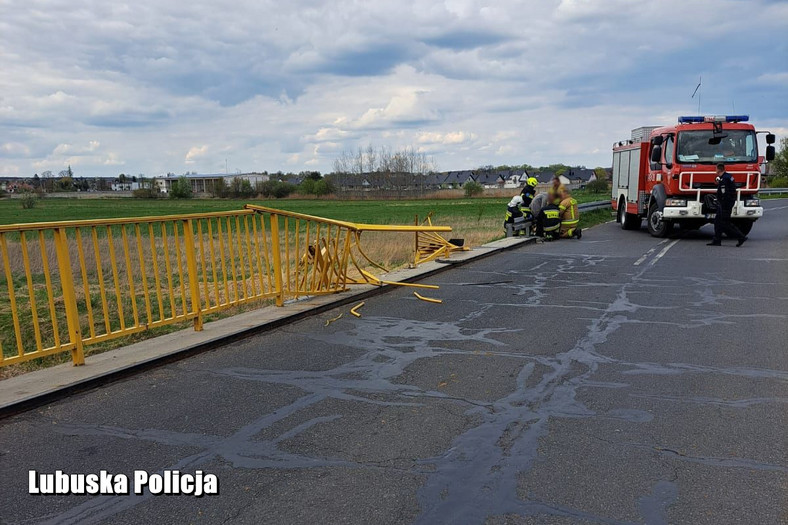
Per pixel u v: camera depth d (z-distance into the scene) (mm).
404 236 18812
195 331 7297
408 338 7160
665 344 6773
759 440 4277
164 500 3598
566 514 3373
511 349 6652
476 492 3625
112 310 9781
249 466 4000
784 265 12820
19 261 14656
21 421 4781
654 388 5359
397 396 5242
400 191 100875
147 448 4285
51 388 5238
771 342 6812
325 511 3441
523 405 5000
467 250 15367
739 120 17875
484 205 58031
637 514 3367
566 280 11203
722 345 6707
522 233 19516
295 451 4207
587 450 4160
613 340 6969
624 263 13344
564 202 18672
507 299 9484
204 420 4762
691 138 17391
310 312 8422
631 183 21703
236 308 8883
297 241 8984
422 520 3334
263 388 5473
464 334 7324
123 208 68125
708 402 5008
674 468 3891
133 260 15484
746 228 18188
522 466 3939
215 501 3574
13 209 65500
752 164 17047
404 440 4355
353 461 4047
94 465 4051
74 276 13414
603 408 4910
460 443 4297
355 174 105062
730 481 3719
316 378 5734
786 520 3291
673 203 17656
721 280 11016
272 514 3424
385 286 10398
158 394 5348
